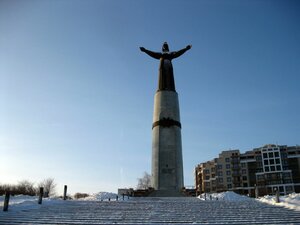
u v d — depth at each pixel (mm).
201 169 122938
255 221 19438
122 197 35375
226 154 115125
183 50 52438
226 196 34906
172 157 43969
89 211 22953
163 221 19641
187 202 26234
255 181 107625
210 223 19031
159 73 51250
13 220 20078
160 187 42438
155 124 46656
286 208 23391
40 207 24656
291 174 103562
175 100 48344
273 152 108000
